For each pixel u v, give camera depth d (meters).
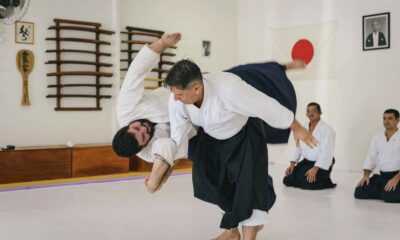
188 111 2.49
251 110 2.39
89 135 6.75
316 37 7.36
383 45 6.61
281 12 7.86
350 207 4.20
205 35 8.20
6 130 6.04
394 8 6.51
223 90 2.40
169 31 7.70
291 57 7.71
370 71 6.75
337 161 7.08
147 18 7.41
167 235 3.24
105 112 6.91
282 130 2.81
